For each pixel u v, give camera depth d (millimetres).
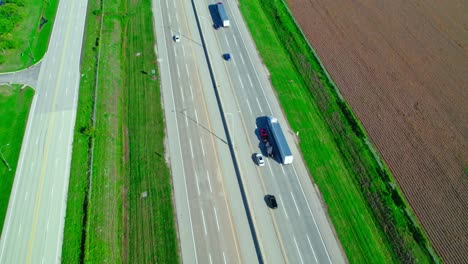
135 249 49875
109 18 86938
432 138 64625
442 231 52625
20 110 66312
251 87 72500
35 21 85125
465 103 70812
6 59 75812
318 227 52594
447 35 86125
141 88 71438
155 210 53812
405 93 72500
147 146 61812
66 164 58594
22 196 54500
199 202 54844
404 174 59281
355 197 56188
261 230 51875
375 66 78000
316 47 82250
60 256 48406
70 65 75312
